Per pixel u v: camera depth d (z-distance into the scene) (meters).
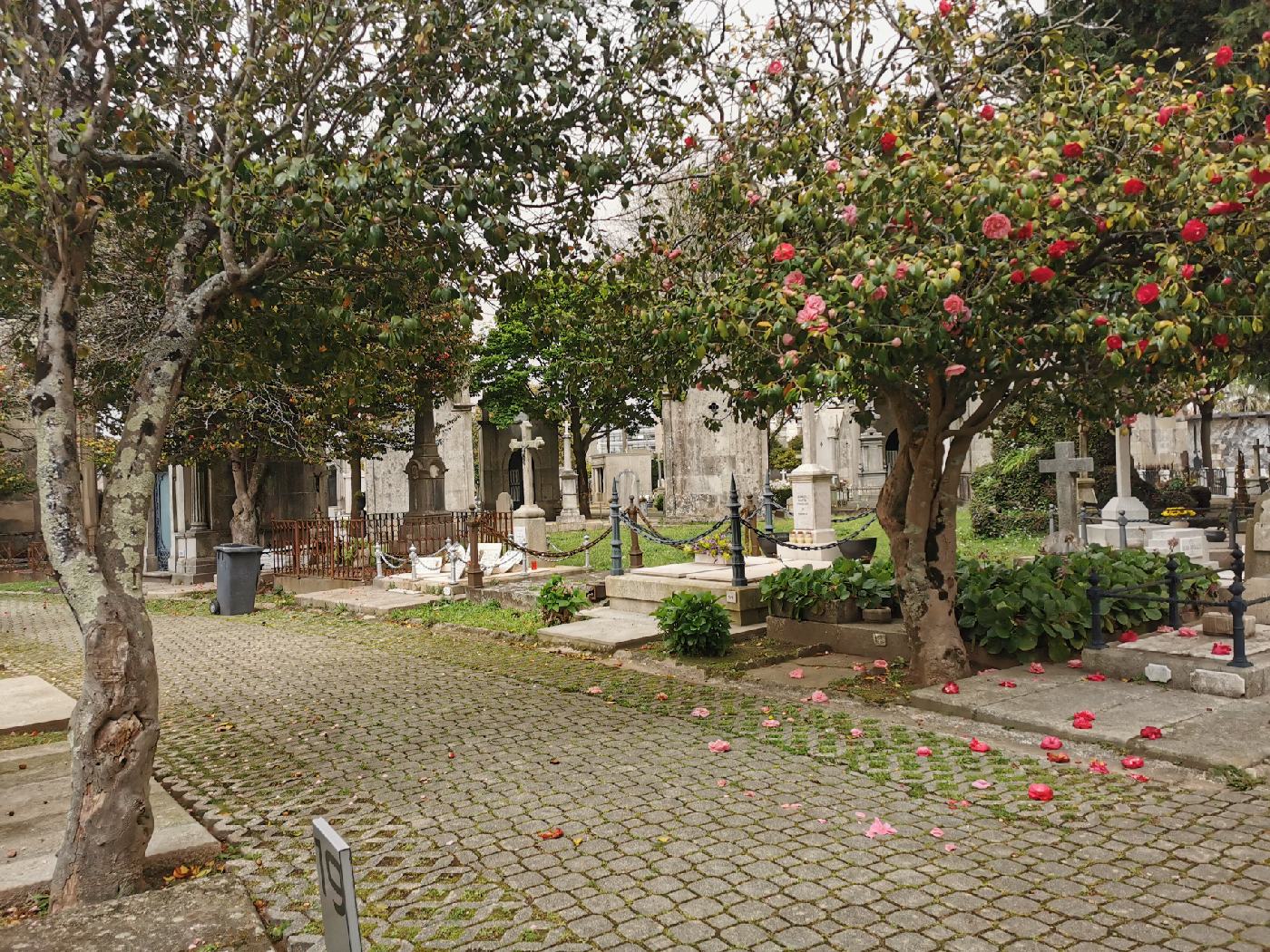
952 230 5.71
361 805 5.37
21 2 4.89
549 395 31.14
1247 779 4.88
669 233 8.27
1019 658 7.53
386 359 7.75
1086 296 5.99
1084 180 5.63
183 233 5.21
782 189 6.86
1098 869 4.01
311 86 6.00
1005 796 4.93
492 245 5.99
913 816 4.73
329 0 5.84
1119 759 5.38
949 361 6.33
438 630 12.08
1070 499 12.73
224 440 17.12
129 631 4.21
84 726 4.12
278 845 4.81
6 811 5.45
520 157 6.42
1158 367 6.29
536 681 8.68
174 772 6.31
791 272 5.88
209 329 6.68
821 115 6.80
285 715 7.82
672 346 8.10
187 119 5.91
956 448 7.19
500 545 16.97
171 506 20.66
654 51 6.49
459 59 6.34
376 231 5.26
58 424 4.31
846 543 12.50
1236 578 6.39
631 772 5.68
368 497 28.75
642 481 42.22
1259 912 3.56
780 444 44.47
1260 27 12.36
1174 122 5.65
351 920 2.38
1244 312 5.45
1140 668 6.73
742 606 10.23
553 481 34.78
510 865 4.36
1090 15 13.52
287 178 5.18
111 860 4.07
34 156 4.35
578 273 7.59
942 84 6.88
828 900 3.84
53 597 19.38
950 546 7.33
